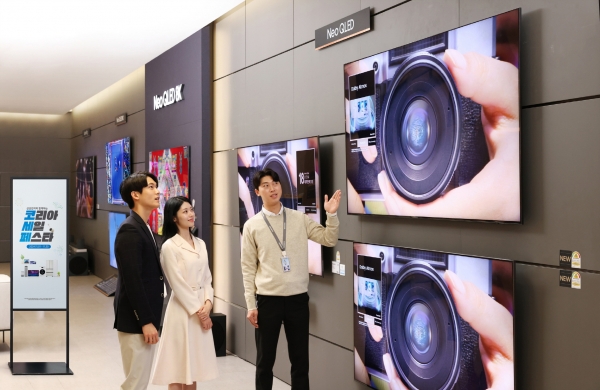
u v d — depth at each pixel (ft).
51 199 19.30
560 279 8.98
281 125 17.15
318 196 14.64
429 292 11.18
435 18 11.48
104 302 31.96
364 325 13.09
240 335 19.99
